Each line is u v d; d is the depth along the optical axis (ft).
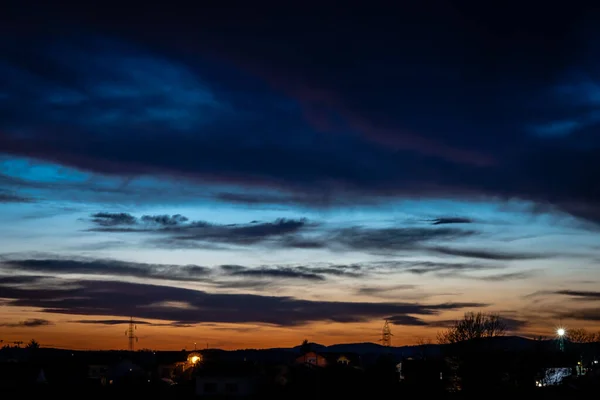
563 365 239.91
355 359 330.13
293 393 231.50
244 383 247.29
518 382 218.18
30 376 286.05
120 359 350.23
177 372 345.72
